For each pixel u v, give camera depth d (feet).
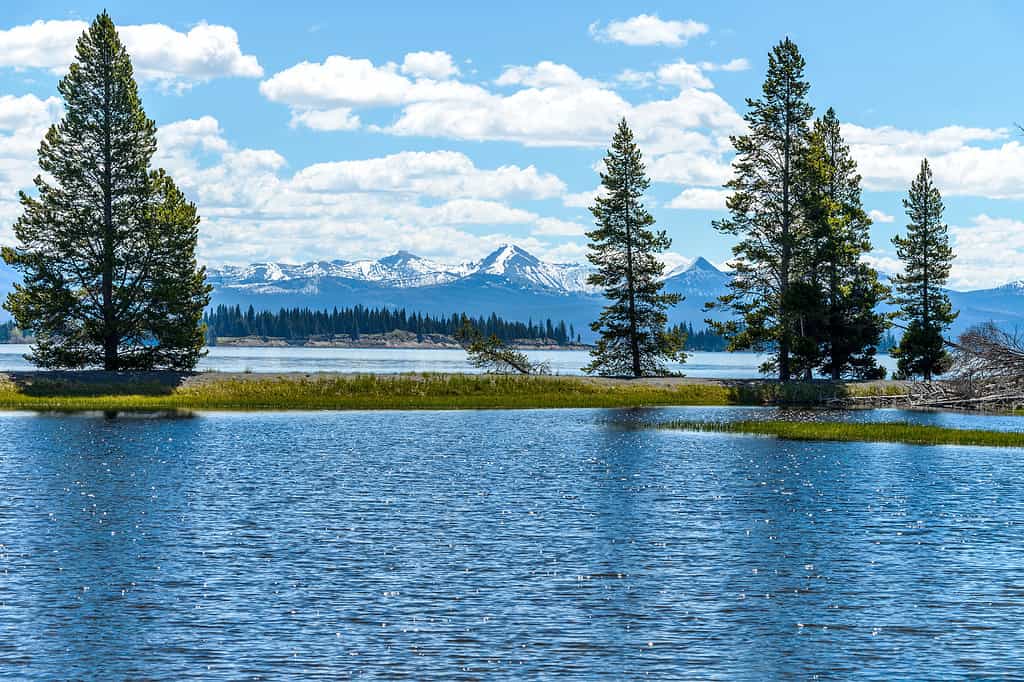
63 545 82.28
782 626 62.44
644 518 96.63
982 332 239.30
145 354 239.71
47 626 61.52
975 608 66.39
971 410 235.20
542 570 75.51
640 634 60.85
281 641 59.16
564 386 254.06
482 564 77.15
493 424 196.03
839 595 69.26
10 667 54.90
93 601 66.59
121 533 87.20
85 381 224.12
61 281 226.79
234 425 186.50
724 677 54.13
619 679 53.72
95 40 232.53
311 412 217.15
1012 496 110.42
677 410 233.55
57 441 155.74
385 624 62.39
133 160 233.76
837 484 119.03
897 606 66.90
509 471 129.08
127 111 233.55
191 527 90.17
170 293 228.84
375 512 98.68
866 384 261.24
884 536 88.84
